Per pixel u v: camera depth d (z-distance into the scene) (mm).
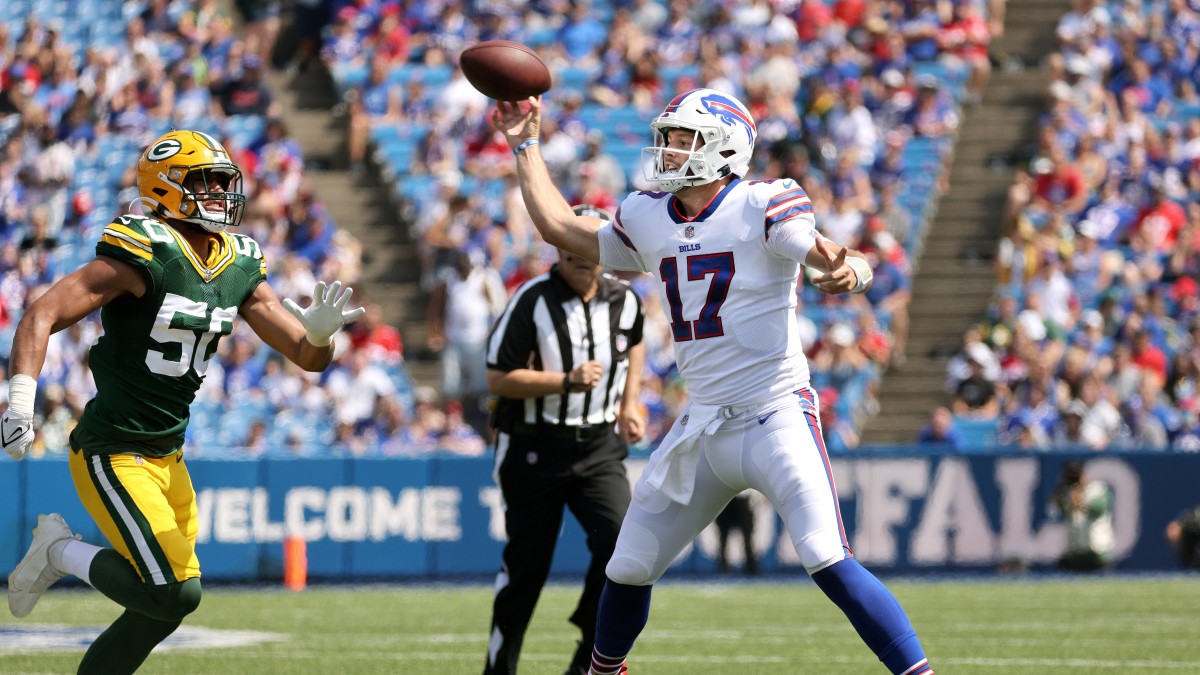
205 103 58375
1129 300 51188
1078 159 55781
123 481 15195
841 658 23453
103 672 15469
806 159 55438
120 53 58875
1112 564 41500
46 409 42906
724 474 15320
